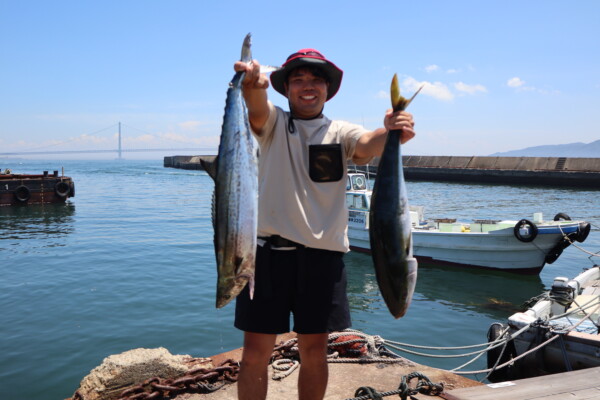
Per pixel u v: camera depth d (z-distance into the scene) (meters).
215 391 3.86
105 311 9.76
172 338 8.33
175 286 11.79
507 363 6.16
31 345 7.91
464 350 8.12
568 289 8.12
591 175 38.91
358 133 2.73
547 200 31.77
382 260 2.47
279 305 2.73
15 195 30.77
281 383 3.96
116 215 27.42
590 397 3.16
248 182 2.34
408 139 2.47
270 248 2.73
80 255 15.71
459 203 30.55
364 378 4.09
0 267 13.89
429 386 3.58
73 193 33.19
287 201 2.69
